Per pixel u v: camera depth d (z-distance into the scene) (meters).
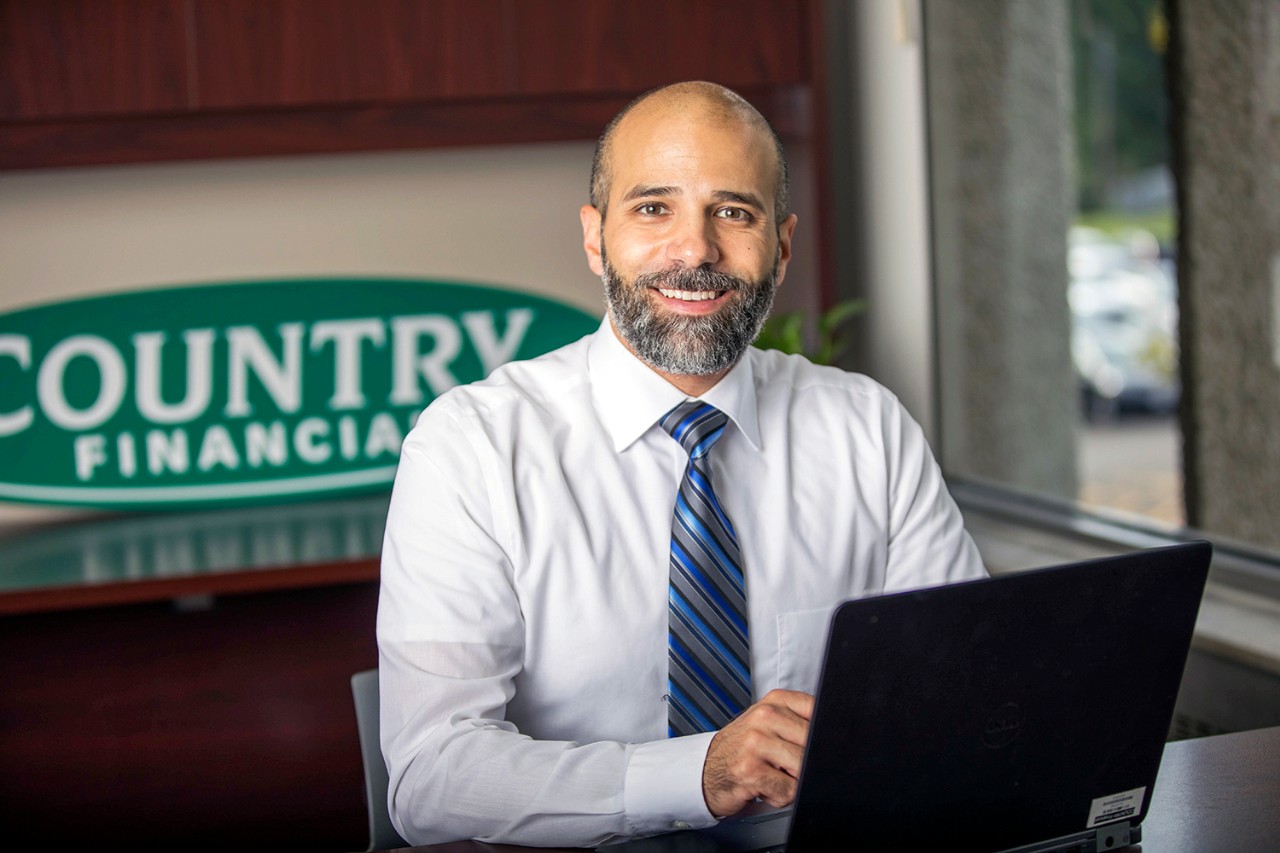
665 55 2.97
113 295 3.15
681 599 1.51
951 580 1.74
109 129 2.82
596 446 1.59
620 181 1.52
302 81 2.86
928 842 1.07
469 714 1.41
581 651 1.52
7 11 2.75
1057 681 1.06
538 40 2.93
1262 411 2.42
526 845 1.26
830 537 1.66
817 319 3.07
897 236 3.33
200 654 2.66
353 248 3.30
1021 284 3.29
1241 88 2.43
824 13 3.00
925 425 3.29
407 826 1.39
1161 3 2.64
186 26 2.80
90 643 2.62
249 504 3.22
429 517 1.51
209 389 3.20
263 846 2.70
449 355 3.32
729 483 1.62
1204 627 2.13
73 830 2.64
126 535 2.95
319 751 2.71
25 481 3.11
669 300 1.50
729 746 1.21
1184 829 1.19
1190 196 2.59
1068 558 2.70
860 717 0.99
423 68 2.89
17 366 3.11
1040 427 3.40
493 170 3.37
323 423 3.26
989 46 3.17
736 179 1.48
